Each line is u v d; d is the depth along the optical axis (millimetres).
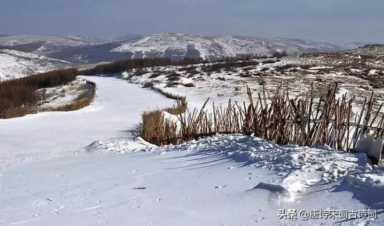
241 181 6105
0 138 17734
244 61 60625
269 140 8859
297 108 8867
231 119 11789
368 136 6926
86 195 6566
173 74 53344
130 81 57469
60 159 10883
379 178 5145
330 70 44250
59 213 5848
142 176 7301
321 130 8367
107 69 83062
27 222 5621
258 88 34406
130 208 5660
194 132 11797
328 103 8477
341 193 5078
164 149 10023
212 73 49188
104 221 5297
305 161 6418
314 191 5262
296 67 47656
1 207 6461
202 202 5520
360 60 55344
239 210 5090
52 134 18891
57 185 7512
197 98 32250
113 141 12320
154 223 5059
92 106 32312
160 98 35312
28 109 32000
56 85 60906
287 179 5543
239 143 8570
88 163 9445
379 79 38312
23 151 14375
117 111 28500
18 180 8344
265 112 9586
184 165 7719
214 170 6938
